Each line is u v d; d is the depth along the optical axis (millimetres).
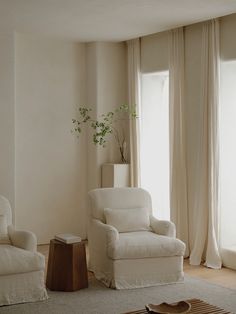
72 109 7480
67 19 6027
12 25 6340
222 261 6117
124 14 5805
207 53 6164
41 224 7258
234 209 6258
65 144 7426
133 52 7293
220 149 6129
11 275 4602
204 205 6207
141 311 3412
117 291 5027
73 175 7504
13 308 4504
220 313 3336
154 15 5855
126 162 7508
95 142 7117
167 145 7312
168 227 5547
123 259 5113
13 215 6785
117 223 5562
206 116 6168
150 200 6023
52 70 7305
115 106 7547
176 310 3383
